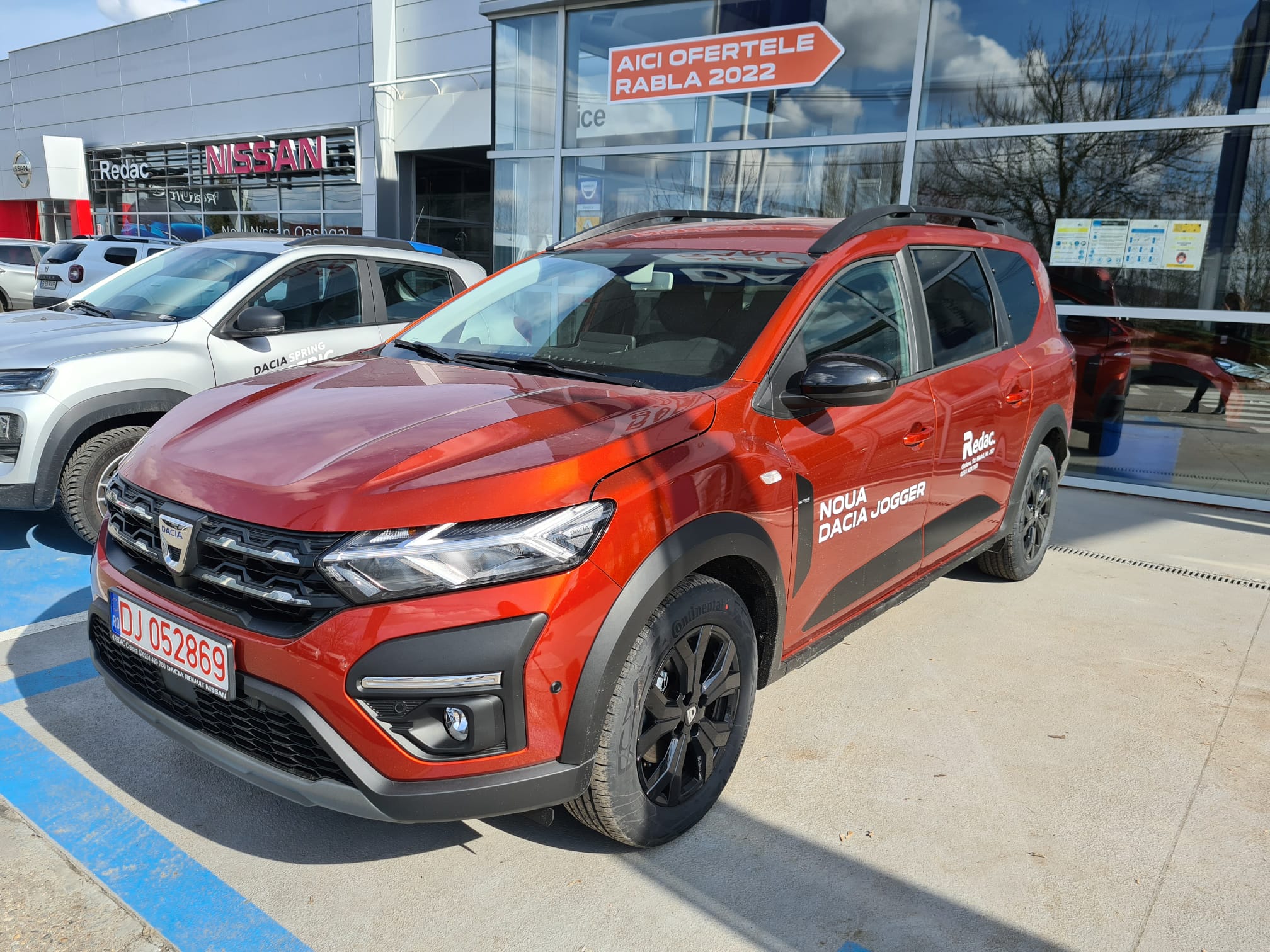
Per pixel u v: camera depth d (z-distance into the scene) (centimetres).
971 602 436
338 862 237
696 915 221
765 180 770
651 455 223
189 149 2119
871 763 290
